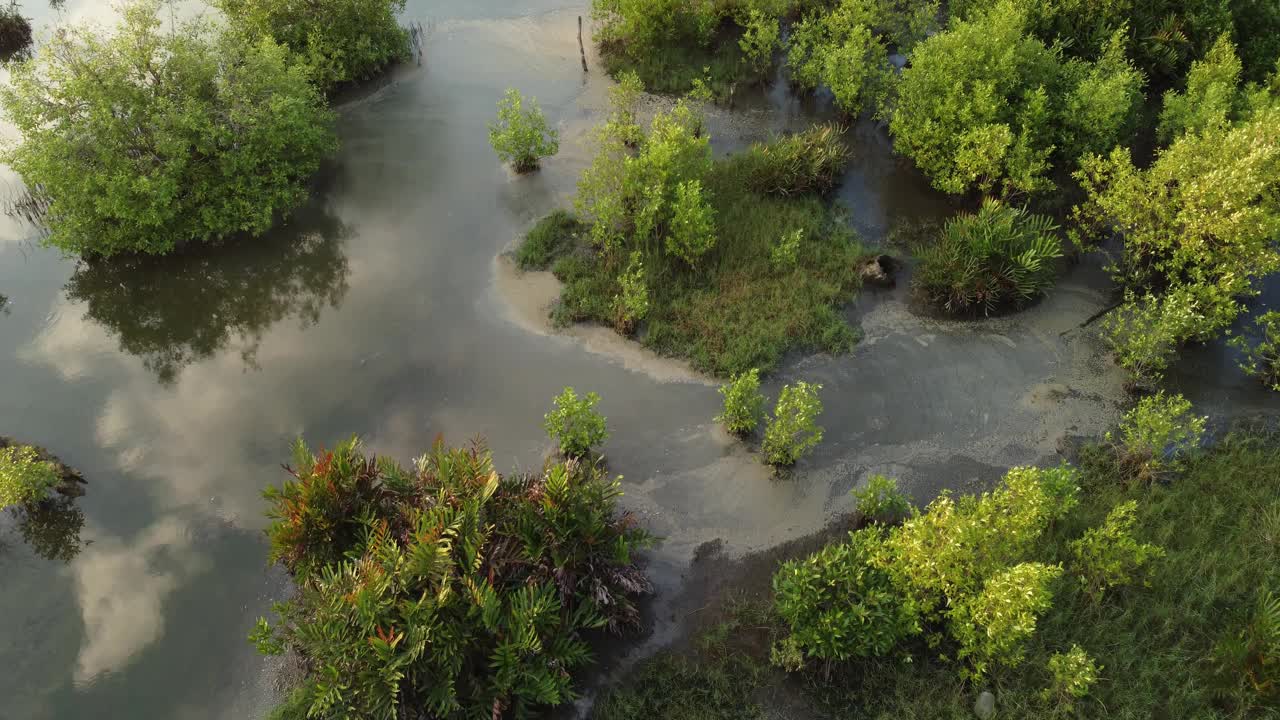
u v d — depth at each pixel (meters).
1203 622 9.39
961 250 14.39
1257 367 12.92
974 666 8.85
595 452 11.79
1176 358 13.18
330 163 17.97
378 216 16.56
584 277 14.88
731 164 17.34
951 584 8.99
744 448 11.91
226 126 15.70
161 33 21.30
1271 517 10.57
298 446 10.07
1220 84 16.33
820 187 16.84
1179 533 10.50
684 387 12.91
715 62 21.11
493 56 21.73
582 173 16.17
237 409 12.79
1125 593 9.70
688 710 8.79
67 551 10.80
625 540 9.85
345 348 13.80
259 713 9.04
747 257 15.09
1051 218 15.17
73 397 13.08
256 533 10.97
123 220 14.83
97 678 9.45
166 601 10.20
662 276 14.74
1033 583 8.23
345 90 20.34
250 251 15.86
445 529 8.85
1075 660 8.38
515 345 13.73
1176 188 13.96
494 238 16.02
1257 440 11.79
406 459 11.80
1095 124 16.53
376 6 20.09
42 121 14.41
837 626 8.65
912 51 19.70
